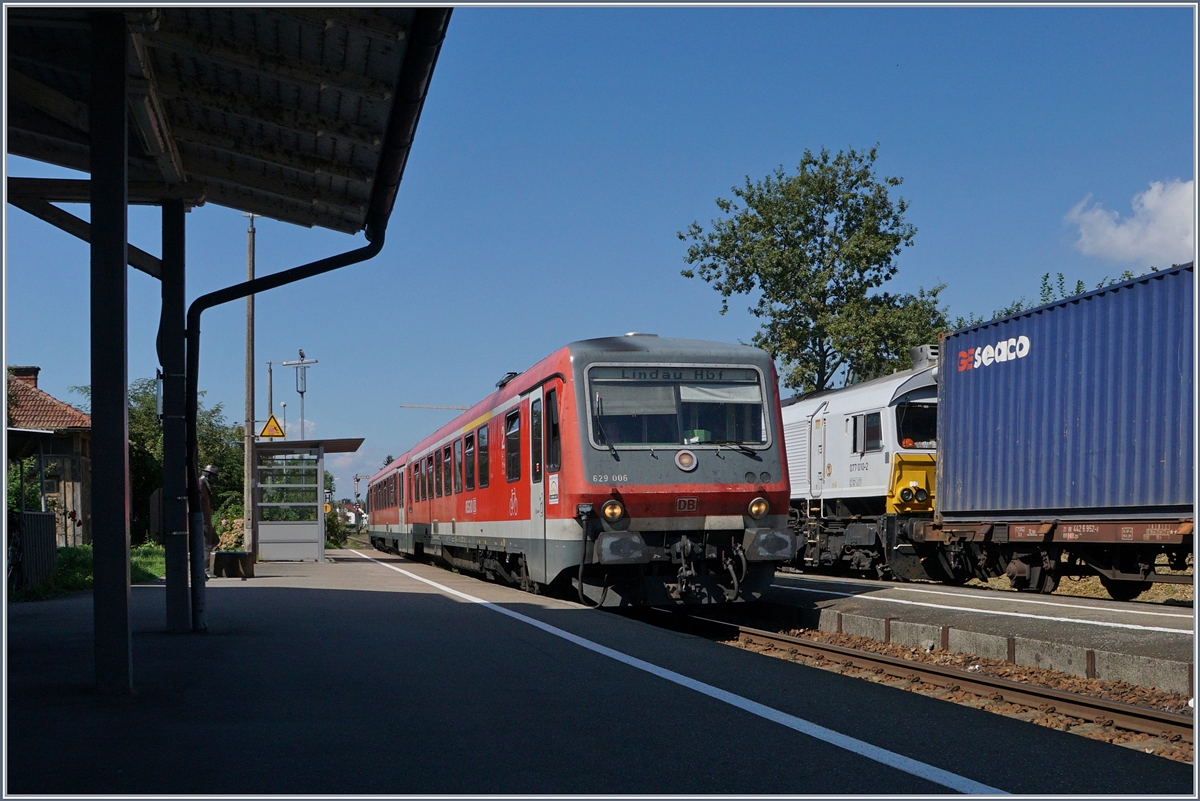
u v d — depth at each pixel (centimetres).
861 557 2212
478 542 1892
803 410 2495
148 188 1008
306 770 518
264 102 845
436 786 493
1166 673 901
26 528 1530
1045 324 1570
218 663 845
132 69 773
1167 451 1323
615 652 928
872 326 4025
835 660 1086
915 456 2050
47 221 891
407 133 812
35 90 838
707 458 1356
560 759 545
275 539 2694
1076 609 1291
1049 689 838
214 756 542
